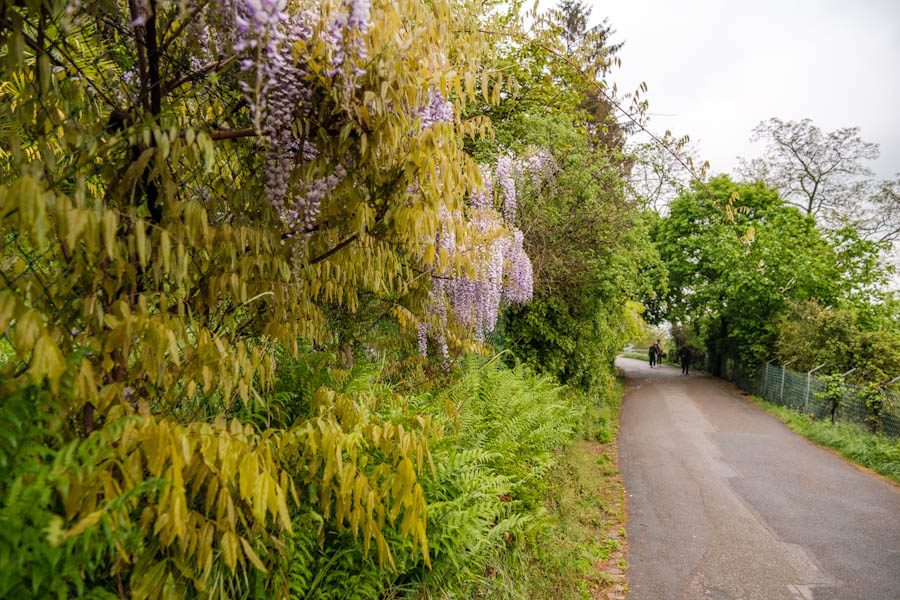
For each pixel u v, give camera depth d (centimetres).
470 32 302
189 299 211
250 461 164
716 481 796
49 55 188
